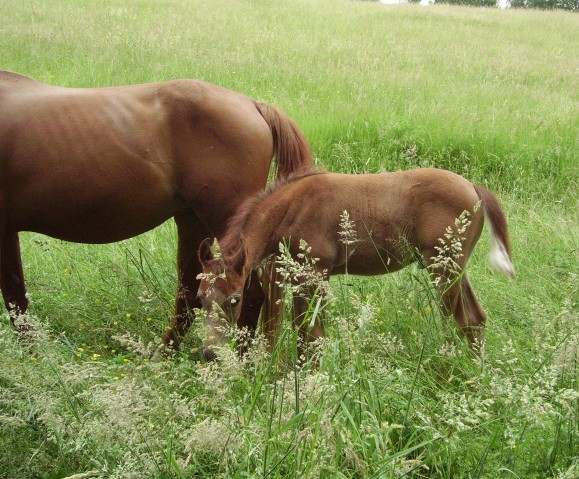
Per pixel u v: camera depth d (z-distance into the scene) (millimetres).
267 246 4465
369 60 14117
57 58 12016
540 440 3285
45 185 4422
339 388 3232
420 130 8992
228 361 3133
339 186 4547
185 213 4855
